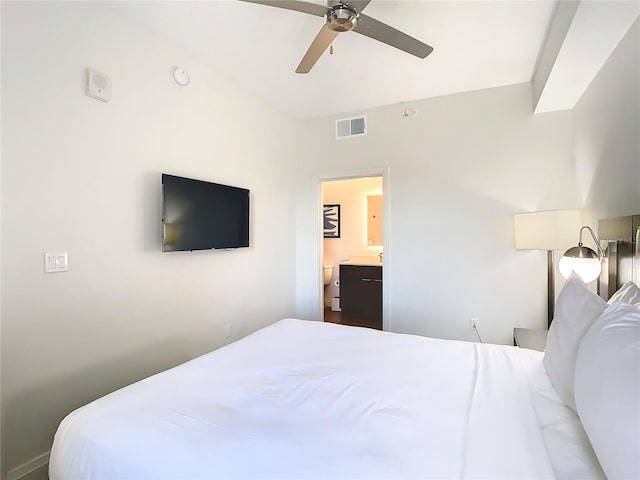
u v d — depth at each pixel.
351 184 5.49
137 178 2.27
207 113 2.82
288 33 2.34
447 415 1.09
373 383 1.36
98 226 2.04
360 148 3.73
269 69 2.85
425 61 2.67
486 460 0.87
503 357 1.64
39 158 1.76
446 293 3.33
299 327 2.21
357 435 1.00
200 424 1.06
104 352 2.08
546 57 2.35
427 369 1.50
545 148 2.94
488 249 3.16
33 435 1.75
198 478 0.86
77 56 1.92
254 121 3.38
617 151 1.81
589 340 1.02
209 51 2.58
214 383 1.37
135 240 2.26
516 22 2.15
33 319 1.74
